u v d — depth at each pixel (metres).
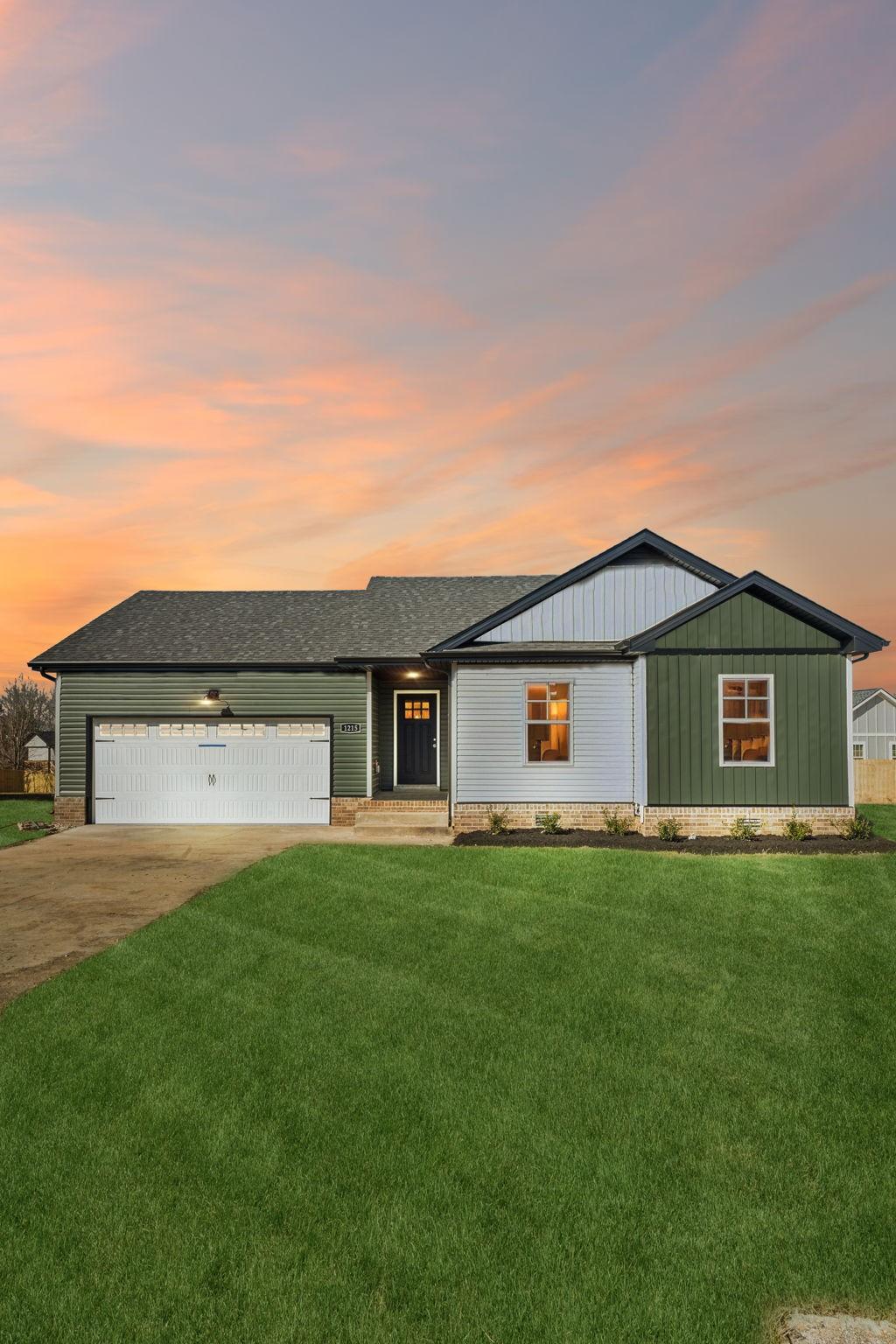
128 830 17.77
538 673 16.69
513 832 16.09
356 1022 6.77
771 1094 5.62
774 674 15.70
